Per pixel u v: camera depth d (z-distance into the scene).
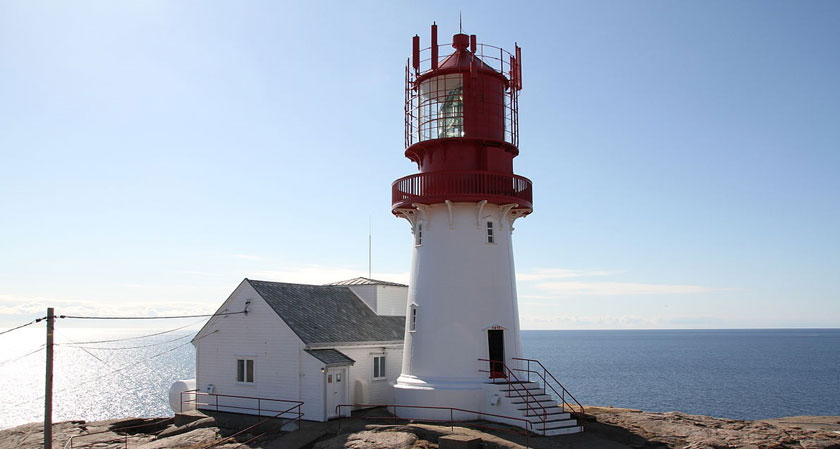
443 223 31.64
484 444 25.33
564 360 178.00
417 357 31.31
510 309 31.62
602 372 132.00
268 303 34.12
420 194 31.41
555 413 28.34
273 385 33.41
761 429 29.92
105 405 92.38
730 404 78.88
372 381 36.00
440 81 32.34
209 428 32.09
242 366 35.00
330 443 27.00
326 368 31.55
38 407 91.19
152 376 142.75
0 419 80.44
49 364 24.50
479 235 31.44
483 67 32.12
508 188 31.47
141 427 35.78
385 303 41.72
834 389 96.06
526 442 25.48
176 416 34.84
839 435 29.44
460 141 31.44
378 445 25.97
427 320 31.22
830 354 197.38
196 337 37.12
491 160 31.53
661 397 86.50
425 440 26.78
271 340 33.75
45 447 24.17
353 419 31.53
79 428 34.53
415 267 32.56
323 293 39.19
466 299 30.77
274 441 28.38
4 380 136.62
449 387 29.75
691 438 28.02
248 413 34.31
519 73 33.50
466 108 31.56
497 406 28.97
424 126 32.78
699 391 94.19
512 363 31.14
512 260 32.78
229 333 35.69
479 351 30.39
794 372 128.88
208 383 36.41
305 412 31.94
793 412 71.69
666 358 184.62
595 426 29.19
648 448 26.75
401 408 31.02
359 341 35.22
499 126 32.31
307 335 32.88
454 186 30.78
